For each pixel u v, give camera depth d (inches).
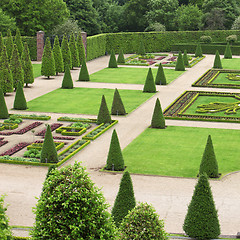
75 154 1883.6
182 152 1898.4
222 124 2313.0
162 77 3270.2
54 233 828.6
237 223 1316.4
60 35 4384.8
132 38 4995.1
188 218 1179.3
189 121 2374.5
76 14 5625.0
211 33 5142.7
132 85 3270.2
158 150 1924.2
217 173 1642.5
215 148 1943.9
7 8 4817.9
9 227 876.0
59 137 2086.6
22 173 1696.6
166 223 1310.3
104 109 2282.2
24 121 2357.3
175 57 4606.3
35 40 4370.1
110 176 1659.7
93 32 5876.0
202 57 4638.3
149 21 5767.7
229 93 2947.8
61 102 2746.1
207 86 3189.0
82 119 2348.7
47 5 4813.0
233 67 4003.4
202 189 1161.4
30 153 1877.5
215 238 1174.3
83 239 836.6
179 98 2834.6
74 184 831.1
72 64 3934.5
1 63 2891.2
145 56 4591.5
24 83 3277.6
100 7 6323.8
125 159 1822.1
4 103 2388.0
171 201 1454.2
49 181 842.2
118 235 885.2
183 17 5551.2
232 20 5659.5
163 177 1644.9
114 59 4047.7
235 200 1465.3
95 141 2046.0
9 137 2101.4
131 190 1199.6
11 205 1439.5
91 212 834.8
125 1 6934.1
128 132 2181.3
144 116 2458.2
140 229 890.1
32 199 1485.0
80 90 3093.0
